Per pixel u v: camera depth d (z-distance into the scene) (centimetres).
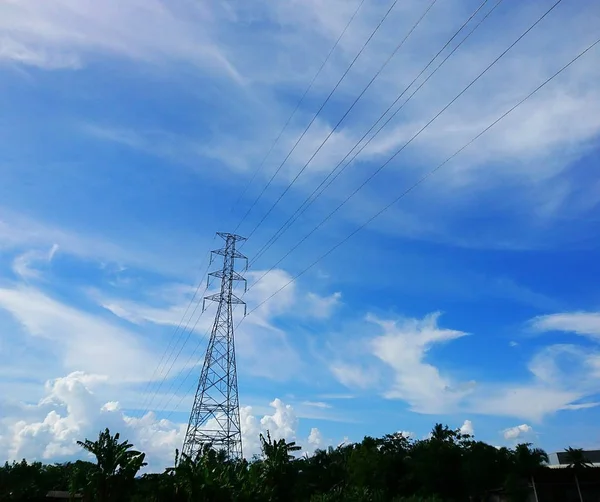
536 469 6456
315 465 6950
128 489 3806
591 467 6444
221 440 5234
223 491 3519
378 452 7331
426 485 6519
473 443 6962
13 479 5612
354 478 6669
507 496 6688
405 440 8500
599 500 6625
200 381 5434
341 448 8412
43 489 6125
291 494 4028
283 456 4122
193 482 3506
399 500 5078
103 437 3875
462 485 6450
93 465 3853
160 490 3591
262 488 3819
